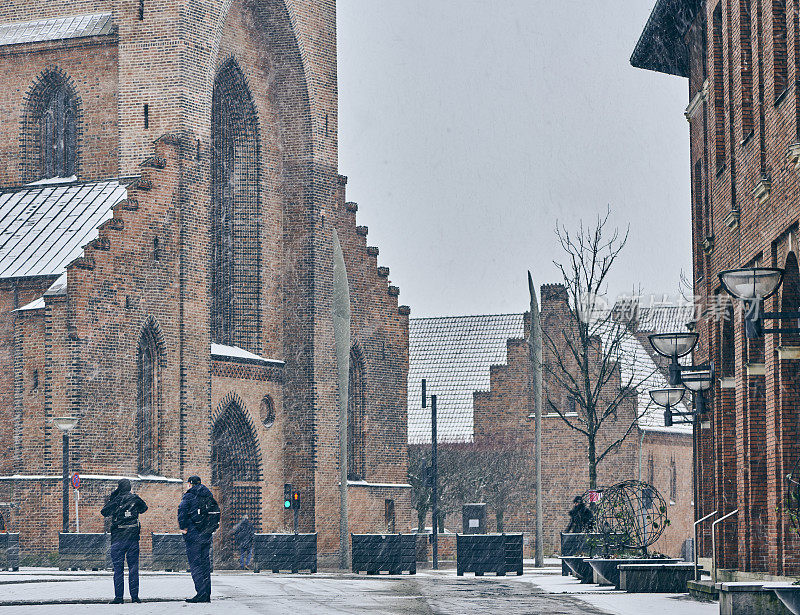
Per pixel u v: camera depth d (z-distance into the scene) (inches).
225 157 2618.1
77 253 2266.2
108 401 2170.3
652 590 1284.4
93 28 2463.1
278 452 2613.2
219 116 2608.3
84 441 2130.9
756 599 868.0
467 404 3558.1
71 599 1148.5
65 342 2134.6
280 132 2694.4
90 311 2151.8
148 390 2262.6
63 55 2485.2
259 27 2662.4
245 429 2534.5
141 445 2251.5
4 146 2527.1
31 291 2240.4
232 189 2623.0
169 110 2380.7
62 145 2518.5
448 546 2810.0
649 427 3336.6
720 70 1331.2
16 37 2513.5
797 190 1008.2
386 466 2805.1
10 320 2241.6
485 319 3799.2
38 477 2118.6
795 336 1078.4
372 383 2785.4
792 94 1017.5
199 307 2348.7
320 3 2716.5
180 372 2306.8
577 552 1786.4
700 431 1569.9
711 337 1380.4
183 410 2303.2
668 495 3410.4
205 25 2432.3
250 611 1015.0
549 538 3253.0
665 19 1625.2
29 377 2156.7
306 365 2640.3
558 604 1099.3
